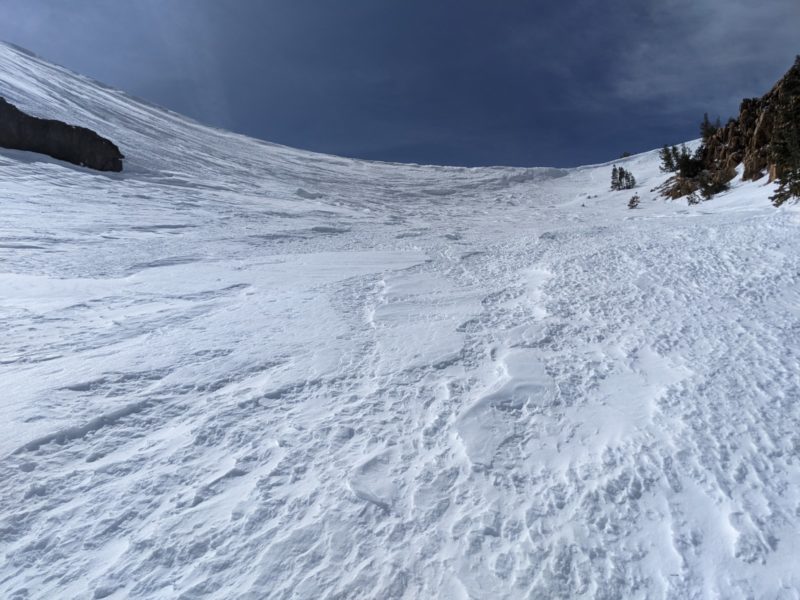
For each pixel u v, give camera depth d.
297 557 2.14
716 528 2.29
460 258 9.87
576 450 2.94
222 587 2.00
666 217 16.39
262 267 8.70
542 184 53.56
